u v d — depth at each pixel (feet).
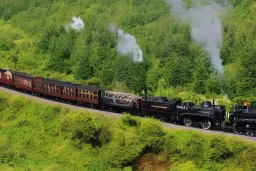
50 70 240.73
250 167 123.03
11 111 179.83
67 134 155.84
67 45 245.24
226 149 128.57
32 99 186.91
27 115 175.22
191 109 149.18
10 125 170.40
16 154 152.05
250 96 177.17
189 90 193.77
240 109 142.00
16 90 210.38
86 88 178.19
